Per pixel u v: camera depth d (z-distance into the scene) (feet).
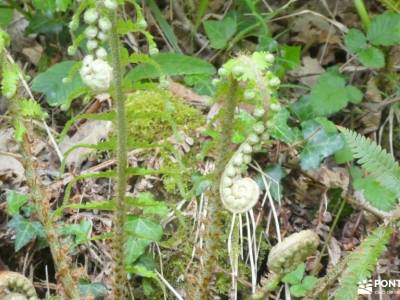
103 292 1.59
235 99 1.11
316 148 1.82
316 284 1.31
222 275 1.65
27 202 1.68
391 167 1.37
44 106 2.04
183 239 1.68
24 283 1.13
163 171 1.24
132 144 1.20
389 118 2.01
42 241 1.66
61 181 1.77
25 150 1.21
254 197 1.13
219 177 1.18
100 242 1.68
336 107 1.88
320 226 1.78
